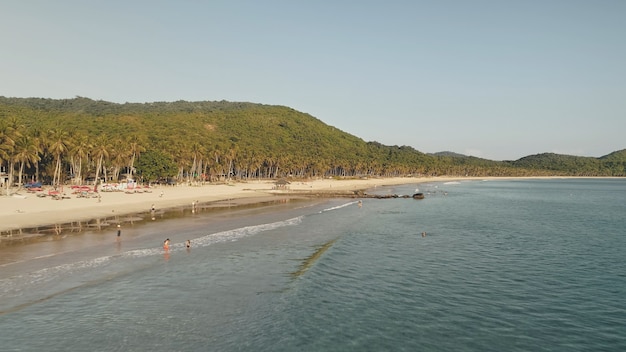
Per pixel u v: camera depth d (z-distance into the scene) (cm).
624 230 6094
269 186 16400
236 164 19862
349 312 2620
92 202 7862
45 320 2375
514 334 2361
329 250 4278
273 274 3372
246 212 7350
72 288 2880
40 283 2944
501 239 5209
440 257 4147
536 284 3284
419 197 12325
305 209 8194
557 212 8731
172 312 2545
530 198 13338
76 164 12650
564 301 2903
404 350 2131
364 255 4169
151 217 6356
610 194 16025
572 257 4219
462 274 3538
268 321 2448
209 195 11088
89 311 2517
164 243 4209
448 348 2170
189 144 17275
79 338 2175
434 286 3191
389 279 3344
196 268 3475
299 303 2747
